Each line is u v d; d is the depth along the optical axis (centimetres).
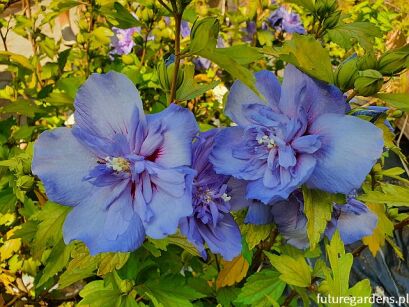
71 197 17
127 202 17
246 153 17
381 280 52
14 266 38
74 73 45
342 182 16
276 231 24
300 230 19
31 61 42
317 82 16
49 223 21
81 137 16
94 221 17
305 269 22
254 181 17
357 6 63
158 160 16
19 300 39
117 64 43
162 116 17
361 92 17
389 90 36
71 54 44
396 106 17
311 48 17
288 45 18
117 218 16
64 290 39
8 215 37
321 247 48
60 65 41
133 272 24
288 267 22
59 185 17
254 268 30
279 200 17
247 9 49
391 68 17
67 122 39
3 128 36
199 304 29
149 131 16
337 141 16
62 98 27
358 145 15
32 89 41
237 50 18
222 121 49
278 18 49
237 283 32
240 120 18
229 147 17
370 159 15
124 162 17
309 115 17
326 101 16
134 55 41
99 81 16
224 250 17
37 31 45
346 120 16
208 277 31
